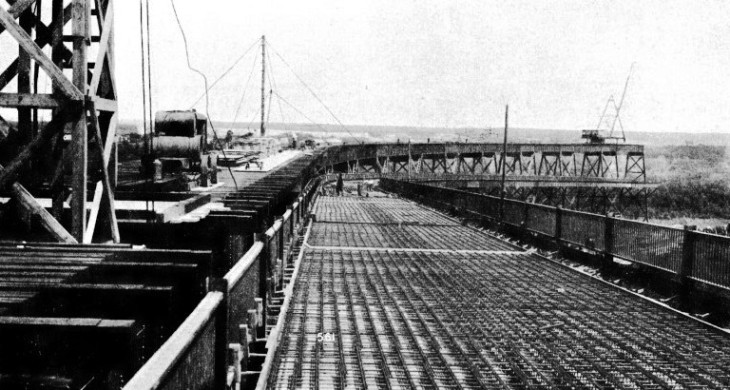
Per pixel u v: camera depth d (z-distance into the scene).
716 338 6.64
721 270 7.54
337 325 6.39
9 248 4.77
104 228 6.64
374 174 37.97
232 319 3.73
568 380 5.11
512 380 5.08
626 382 5.14
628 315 7.55
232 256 5.89
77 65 6.02
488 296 8.30
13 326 2.76
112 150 7.09
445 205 21.78
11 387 2.73
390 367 5.20
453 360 5.50
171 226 6.64
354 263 10.48
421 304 7.64
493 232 16.02
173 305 3.69
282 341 5.75
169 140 13.80
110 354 2.81
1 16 5.61
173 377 2.26
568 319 7.22
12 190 5.86
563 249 12.14
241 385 4.08
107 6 6.62
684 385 5.14
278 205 9.58
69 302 3.46
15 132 7.25
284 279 8.12
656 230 9.02
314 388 4.57
